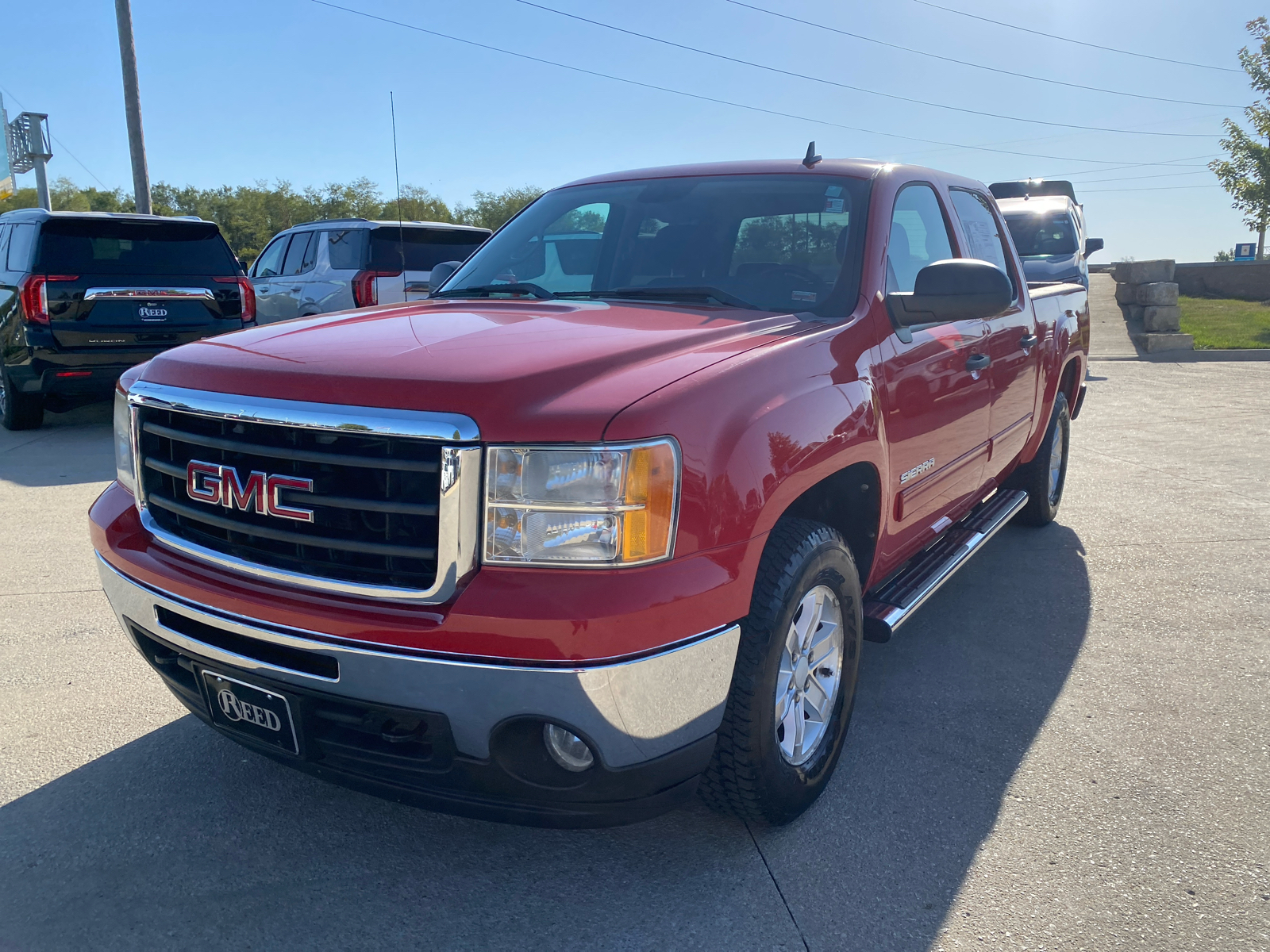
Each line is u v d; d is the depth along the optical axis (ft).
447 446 6.57
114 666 12.07
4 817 8.79
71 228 26.96
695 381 7.31
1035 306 15.60
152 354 28.04
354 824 8.79
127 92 55.93
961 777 9.68
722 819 8.91
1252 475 22.82
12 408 28.58
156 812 8.92
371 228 34.09
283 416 7.06
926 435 10.73
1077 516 19.52
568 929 7.41
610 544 6.59
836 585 8.76
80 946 7.16
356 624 6.76
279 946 7.20
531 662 6.44
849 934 7.38
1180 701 11.41
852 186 11.03
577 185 13.03
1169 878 8.06
